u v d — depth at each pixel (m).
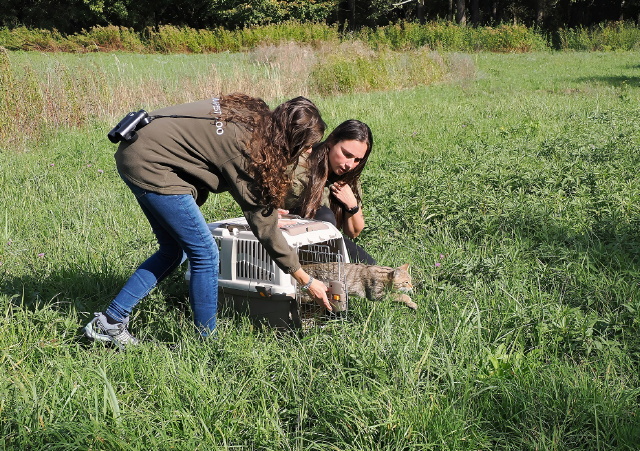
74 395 3.01
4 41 39.47
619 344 3.40
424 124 12.17
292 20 43.12
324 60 20.58
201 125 3.21
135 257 5.07
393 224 5.61
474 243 5.39
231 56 31.95
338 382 3.13
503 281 4.34
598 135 9.39
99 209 6.71
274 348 3.57
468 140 10.08
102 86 13.79
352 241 4.82
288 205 4.37
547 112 13.06
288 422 2.97
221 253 3.94
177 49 39.59
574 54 36.50
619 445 2.64
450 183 6.55
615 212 5.59
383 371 3.13
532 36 39.31
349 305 4.15
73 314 4.00
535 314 3.75
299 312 3.78
